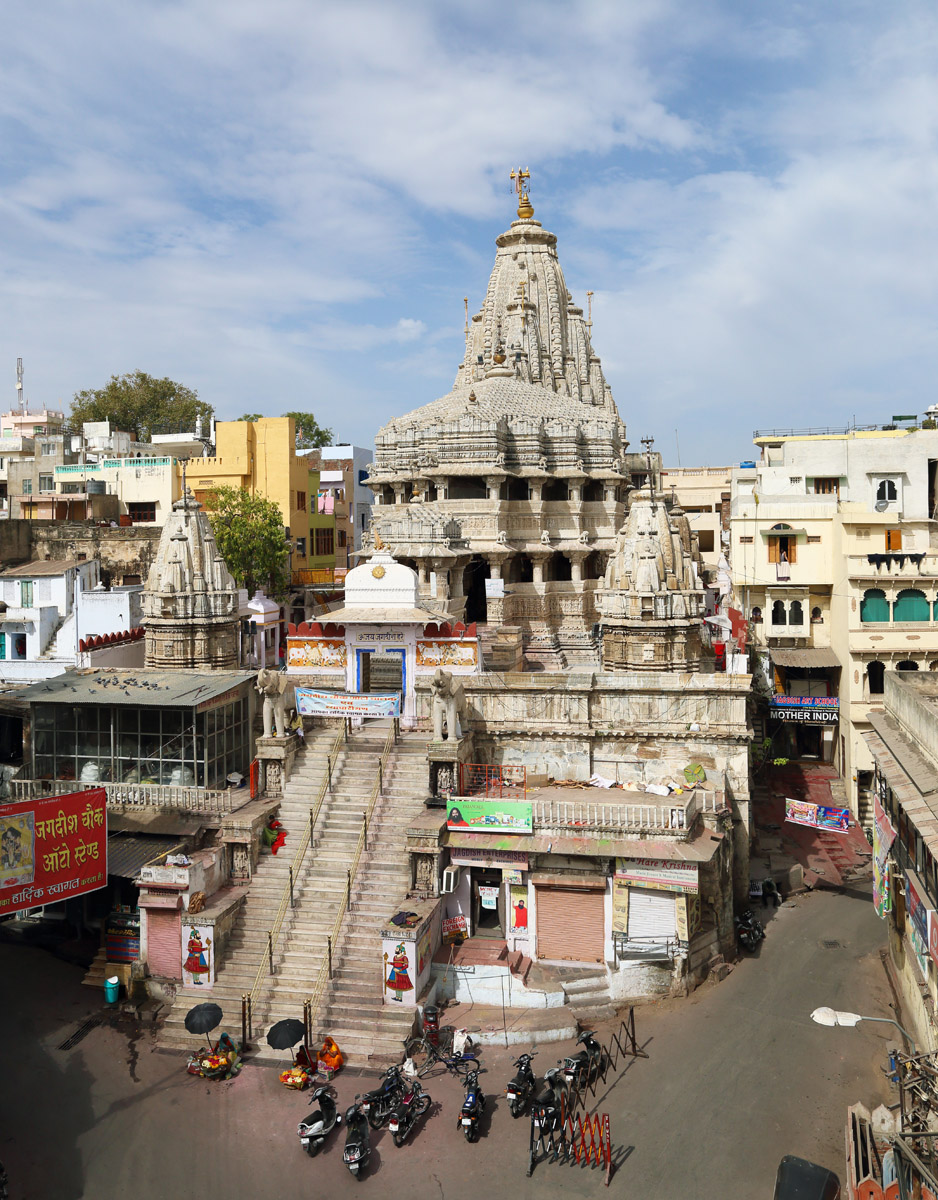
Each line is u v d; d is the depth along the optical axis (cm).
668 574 3900
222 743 3388
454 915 2966
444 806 3006
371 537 5359
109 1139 2172
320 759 3297
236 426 6238
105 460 6356
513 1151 2139
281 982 2652
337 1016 2555
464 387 6116
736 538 5222
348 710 3334
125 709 3266
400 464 5400
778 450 5838
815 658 4878
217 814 3028
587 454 5297
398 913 2698
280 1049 2469
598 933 2880
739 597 5284
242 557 5362
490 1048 2544
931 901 2320
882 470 5353
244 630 4791
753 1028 2639
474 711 3378
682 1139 2169
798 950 3144
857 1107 2116
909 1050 2434
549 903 2903
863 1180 1823
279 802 3145
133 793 3108
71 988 2847
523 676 3322
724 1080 2394
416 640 3484
